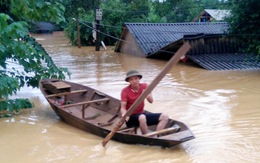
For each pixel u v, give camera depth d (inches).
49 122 308.8
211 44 655.8
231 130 283.9
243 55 660.1
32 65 353.7
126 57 778.8
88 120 301.3
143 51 757.3
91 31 1047.0
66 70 380.8
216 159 229.1
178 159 229.8
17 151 247.0
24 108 350.6
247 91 419.2
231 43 667.4
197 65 625.3
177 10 1249.4
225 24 869.8
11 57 342.3
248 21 552.1
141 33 803.4
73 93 326.3
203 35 639.8
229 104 360.8
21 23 298.8
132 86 255.3
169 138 233.8
